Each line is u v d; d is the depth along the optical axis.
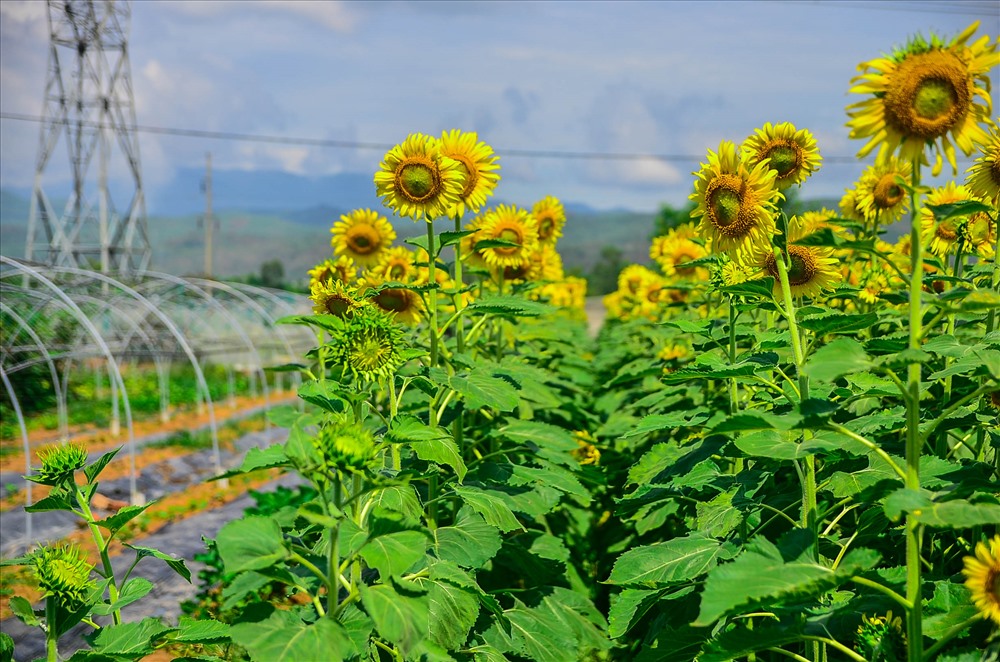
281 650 2.11
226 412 21.27
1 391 19.47
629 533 5.99
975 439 3.72
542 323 8.74
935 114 2.20
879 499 2.61
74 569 2.86
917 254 2.29
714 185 3.02
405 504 3.09
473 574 3.65
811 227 4.73
